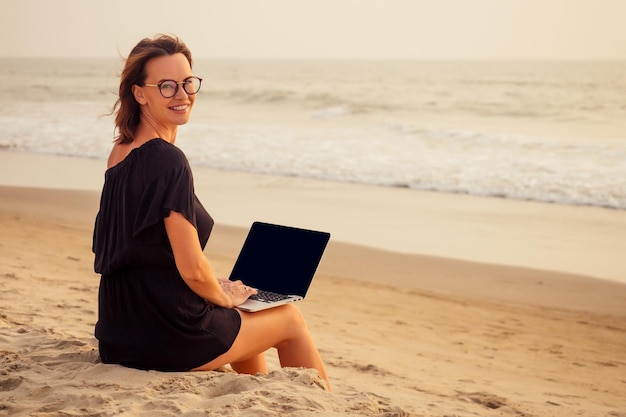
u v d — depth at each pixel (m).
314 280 9.58
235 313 3.12
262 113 34.03
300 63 136.38
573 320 8.19
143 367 3.03
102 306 3.07
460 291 9.17
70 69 93.19
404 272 9.91
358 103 38.22
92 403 2.73
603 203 14.28
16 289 6.82
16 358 3.38
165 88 2.97
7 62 141.38
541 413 5.09
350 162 18.95
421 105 36.69
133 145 3.02
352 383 5.33
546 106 34.59
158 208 2.80
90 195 14.30
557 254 10.77
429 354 6.79
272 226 3.55
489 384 5.92
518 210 13.80
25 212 12.80
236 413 2.63
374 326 7.68
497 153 20.23
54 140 23.08
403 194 15.22
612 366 6.79
